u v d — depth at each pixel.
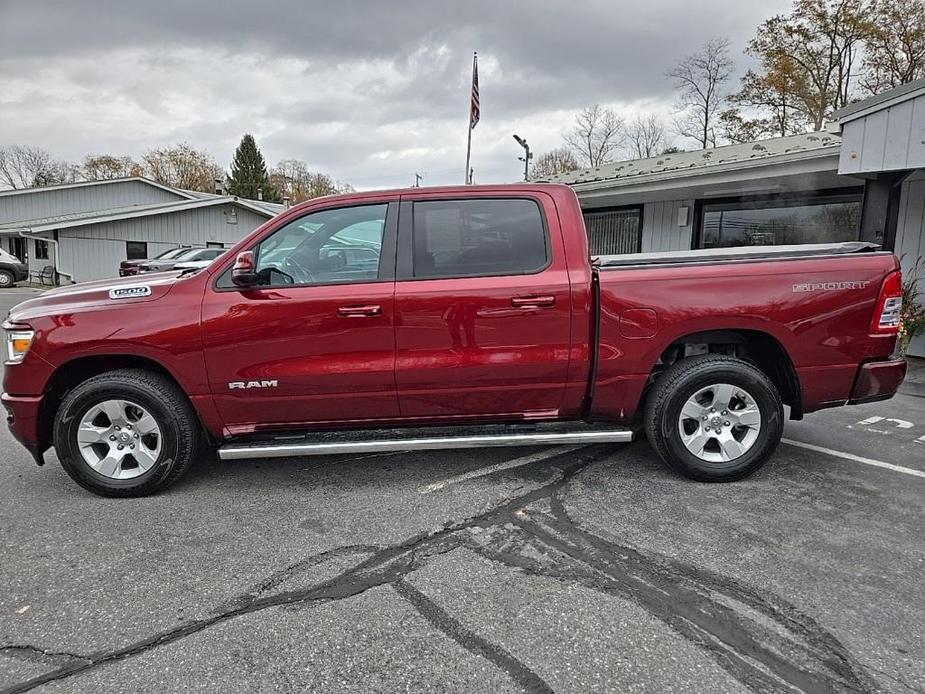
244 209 28.06
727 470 3.71
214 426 3.64
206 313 3.46
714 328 3.58
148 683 2.06
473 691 2.00
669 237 11.13
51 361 3.48
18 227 24.39
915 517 3.28
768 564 2.79
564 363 3.60
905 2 25.88
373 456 4.32
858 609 2.44
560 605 2.48
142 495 3.64
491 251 3.61
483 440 3.64
